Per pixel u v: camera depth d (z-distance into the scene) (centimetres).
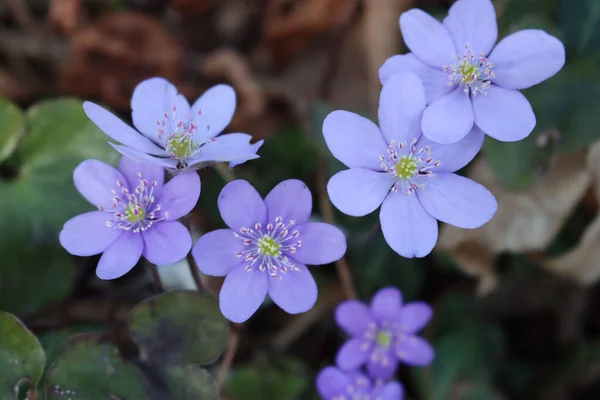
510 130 18
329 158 23
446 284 25
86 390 19
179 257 18
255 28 27
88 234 18
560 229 23
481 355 24
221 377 21
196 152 19
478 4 19
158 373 19
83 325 22
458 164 18
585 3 23
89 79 25
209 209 23
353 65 25
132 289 22
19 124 22
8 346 19
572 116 22
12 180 22
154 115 19
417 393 24
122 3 26
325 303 24
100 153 22
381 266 23
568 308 25
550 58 18
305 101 26
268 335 24
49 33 26
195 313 19
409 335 22
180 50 25
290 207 18
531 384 25
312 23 26
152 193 19
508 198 23
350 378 21
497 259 24
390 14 25
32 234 21
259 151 24
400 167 18
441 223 23
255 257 18
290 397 23
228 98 19
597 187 22
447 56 19
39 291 21
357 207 18
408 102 18
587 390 24
